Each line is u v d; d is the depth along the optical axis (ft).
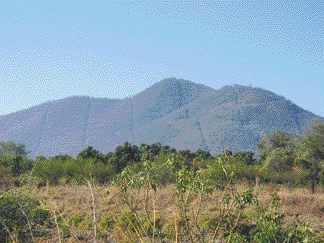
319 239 35.22
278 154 119.55
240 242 36.52
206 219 51.21
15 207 56.70
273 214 41.37
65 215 65.21
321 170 108.78
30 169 134.00
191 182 32.86
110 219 52.80
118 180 32.01
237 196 37.19
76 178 107.76
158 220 48.98
